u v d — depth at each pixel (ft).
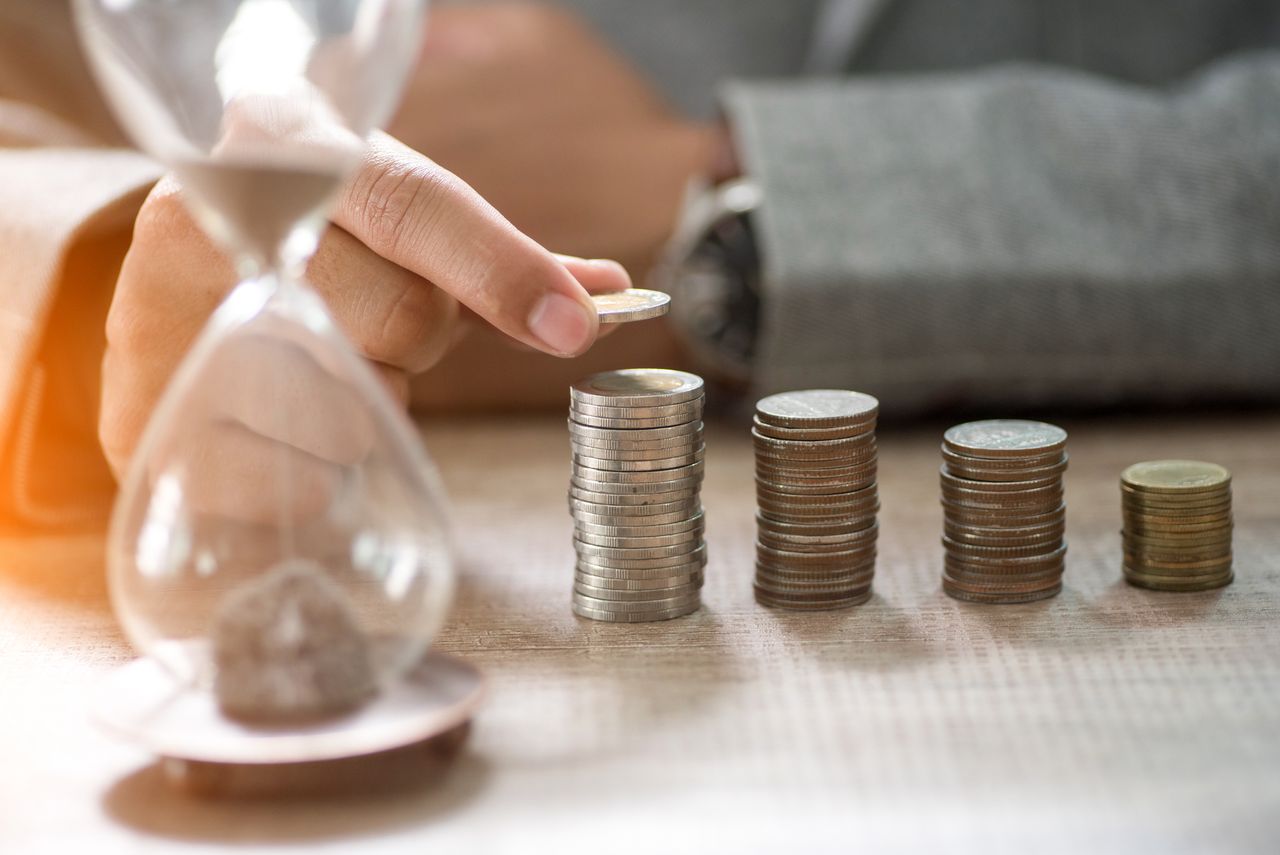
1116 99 4.92
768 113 4.95
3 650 2.84
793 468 2.97
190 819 2.06
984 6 6.18
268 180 1.98
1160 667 2.61
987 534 3.01
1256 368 4.71
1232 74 5.00
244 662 2.15
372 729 2.09
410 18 2.07
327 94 2.02
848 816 2.03
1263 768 2.16
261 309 2.18
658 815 2.04
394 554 2.19
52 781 2.20
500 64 5.69
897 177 4.78
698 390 2.95
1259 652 2.67
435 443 4.89
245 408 2.16
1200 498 3.02
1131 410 5.06
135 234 3.12
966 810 2.05
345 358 2.20
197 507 2.18
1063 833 1.97
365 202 2.86
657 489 2.91
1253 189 4.70
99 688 2.41
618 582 2.94
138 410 3.16
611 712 2.45
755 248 4.77
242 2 1.94
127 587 2.20
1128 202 4.75
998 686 2.54
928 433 4.86
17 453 3.59
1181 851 1.92
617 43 6.61
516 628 2.93
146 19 1.91
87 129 5.15
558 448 4.75
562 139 5.37
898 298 4.59
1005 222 4.69
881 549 3.48
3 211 3.60
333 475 2.19
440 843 1.96
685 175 5.30
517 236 2.82
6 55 5.00
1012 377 4.72
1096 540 3.50
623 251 5.08
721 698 2.51
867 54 6.25
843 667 2.66
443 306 3.12
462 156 5.28
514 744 2.31
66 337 3.65
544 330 2.78
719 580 3.26
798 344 4.63
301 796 2.13
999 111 4.91
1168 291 4.63
